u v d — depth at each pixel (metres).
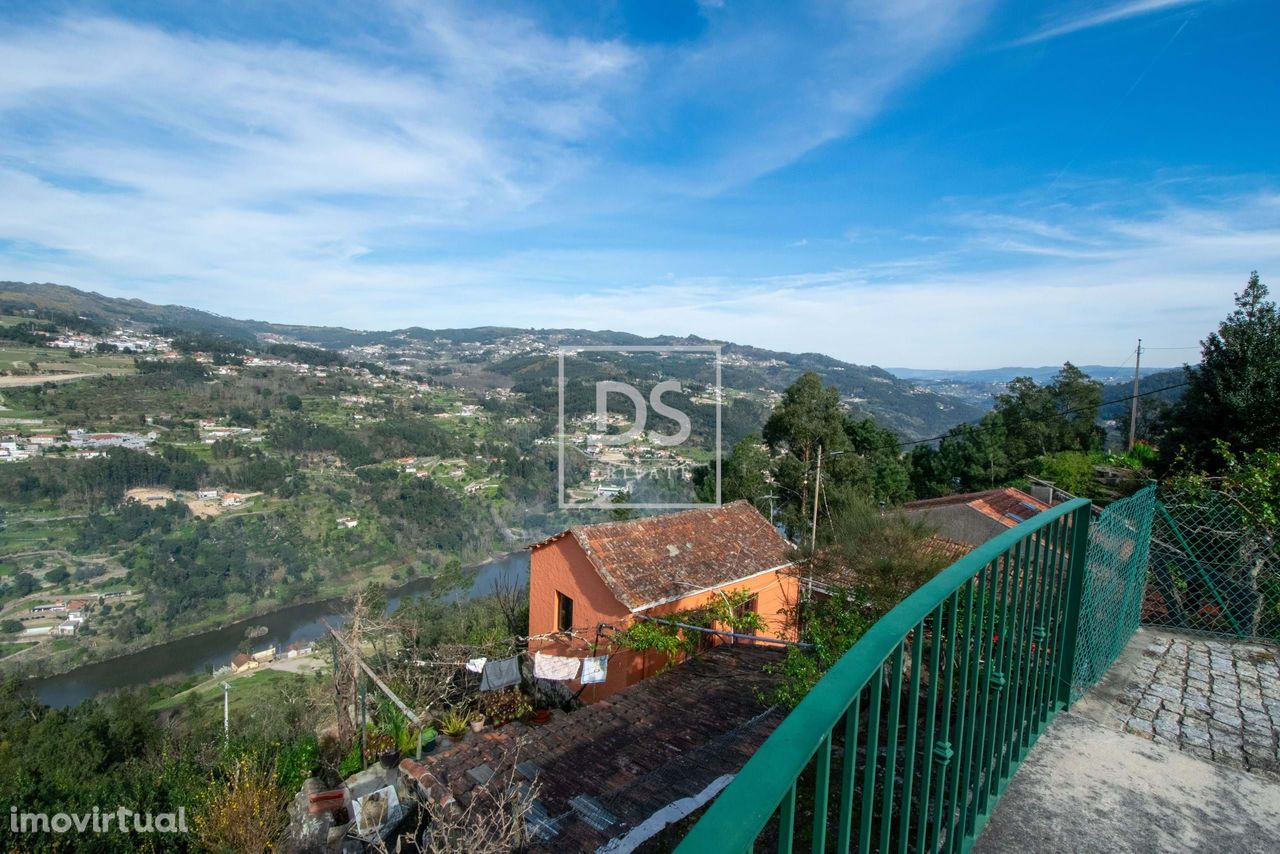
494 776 5.34
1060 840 1.77
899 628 1.21
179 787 7.29
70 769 9.83
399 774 6.02
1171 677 2.97
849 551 7.19
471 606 17.31
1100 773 2.10
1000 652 1.91
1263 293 12.18
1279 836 1.80
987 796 1.84
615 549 10.14
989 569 1.85
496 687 9.01
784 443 22.50
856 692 0.98
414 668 10.10
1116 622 3.17
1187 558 4.16
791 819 0.88
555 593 10.84
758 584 10.95
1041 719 2.36
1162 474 12.95
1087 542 2.55
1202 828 1.83
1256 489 4.44
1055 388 27.98
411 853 5.37
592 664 8.41
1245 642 3.48
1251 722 2.52
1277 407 11.31
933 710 1.46
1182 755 2.22
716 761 5.28
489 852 4.16
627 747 5.80
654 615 9.32
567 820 4.57
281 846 6.58
